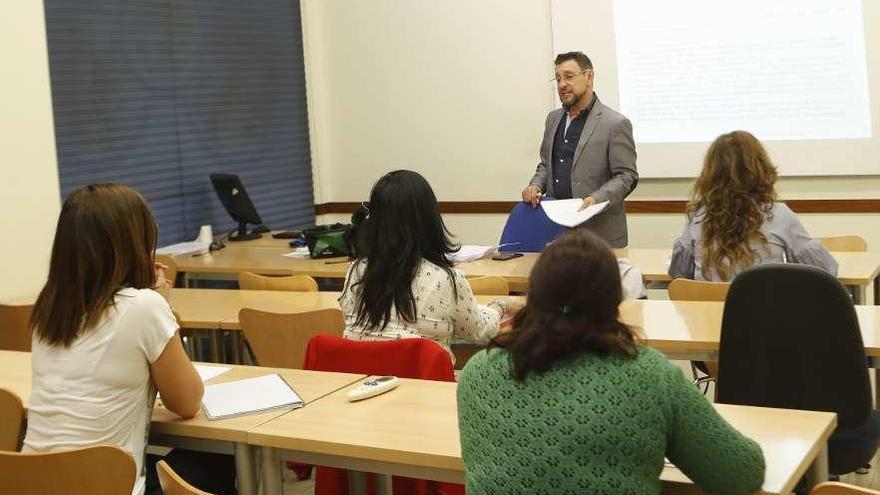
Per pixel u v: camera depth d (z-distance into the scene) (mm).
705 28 6168
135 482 2232
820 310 2617
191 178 6242
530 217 5039
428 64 7000
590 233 1812
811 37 5930
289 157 7094
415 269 2908
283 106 7023
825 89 5934
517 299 3564
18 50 4727
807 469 2188
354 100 7301
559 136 5527
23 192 4758
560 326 1732
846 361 2623
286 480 4027
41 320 2346
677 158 6332
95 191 2330
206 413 2494
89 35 5496
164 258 5039
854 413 2645
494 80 6801
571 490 1685
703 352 3018
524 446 1720
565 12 6477
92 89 5523
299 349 3559
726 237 3447
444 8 6898
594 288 1739
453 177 7035
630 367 1722
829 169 5980
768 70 6051
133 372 2330
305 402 2555
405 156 7180
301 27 7207
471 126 6922
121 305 2316
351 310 3021
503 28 6723
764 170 3438
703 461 1772
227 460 2783
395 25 7074
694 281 3537
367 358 2785
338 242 5160
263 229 6301
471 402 1818
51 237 4887
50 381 2355
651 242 6500
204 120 6336
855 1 5805
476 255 4895
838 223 6027
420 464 2152
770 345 2686
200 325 3887
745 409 2336
